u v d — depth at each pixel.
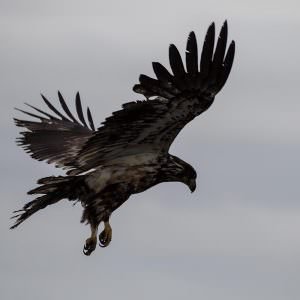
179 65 27.27
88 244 29.77
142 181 29.80
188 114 28.11
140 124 28.47
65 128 32.56
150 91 27.52
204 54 27.28
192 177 30.31
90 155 29.39
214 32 27.23
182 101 27.77
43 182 29.06
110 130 28.55
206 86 27.53
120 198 29.81
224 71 27.44
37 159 31.64
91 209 29.73
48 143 31.98
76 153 31.59
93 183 29.59
